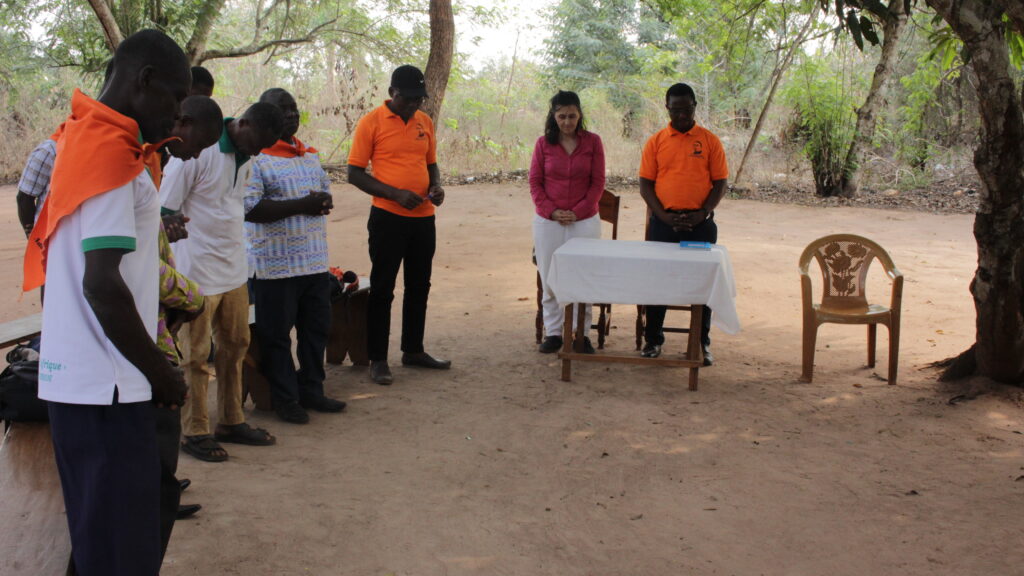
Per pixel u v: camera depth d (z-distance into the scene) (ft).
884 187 57.77
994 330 17.87
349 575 11.09
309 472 14.44
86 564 8.13
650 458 15.35
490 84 78.18
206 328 14.30
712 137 20.86
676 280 18.69
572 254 19.06
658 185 21.30
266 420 17.17
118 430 7.86
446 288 30.01
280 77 71.31
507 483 14.24
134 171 7.54
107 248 7.30
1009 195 17.04
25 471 10.96
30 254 8.20
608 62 86.94
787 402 18.38
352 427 16.83
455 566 11.43
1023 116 16.92
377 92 66.33
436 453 15.51
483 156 62.23
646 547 12.04
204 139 10.41
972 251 37.24
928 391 18.93
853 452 15.51
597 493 13.87
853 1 17.30
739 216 47.52
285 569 11.14
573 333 22.17
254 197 15.61
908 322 25.48
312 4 61.00
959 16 16.48
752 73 62.75
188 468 14.34
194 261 13.88
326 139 64.44
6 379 12.32
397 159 18.80
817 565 11.51
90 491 7.95
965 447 15.64
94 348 7.70
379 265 19.22
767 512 13.12
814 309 19.84
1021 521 12.63
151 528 8.20
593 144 21.26
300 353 17.63
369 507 13.10
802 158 56.85
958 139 59.57
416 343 20.76
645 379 20.12
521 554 11.82
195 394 14.61
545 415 17.61
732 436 16.39
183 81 7.94
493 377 20.24
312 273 16.70
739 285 30.68
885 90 53.31
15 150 62.03
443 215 46.73
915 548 11.93
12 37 58.90
